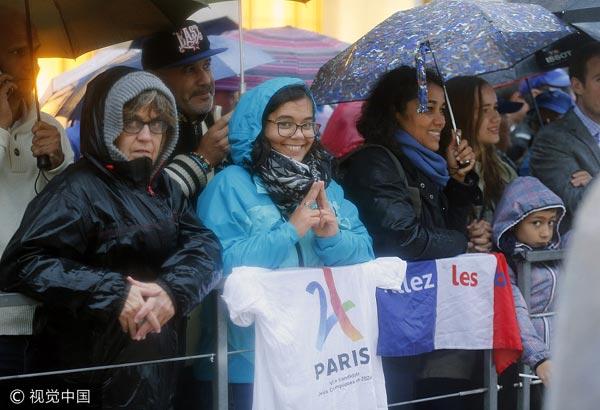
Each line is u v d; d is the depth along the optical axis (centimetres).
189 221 340
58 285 300
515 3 448
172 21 429
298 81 371
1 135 372
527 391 420
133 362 320
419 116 413
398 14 447
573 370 154
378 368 375
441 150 441
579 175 489
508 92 638
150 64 439
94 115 319
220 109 473
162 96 329
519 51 473
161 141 334
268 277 340
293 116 362
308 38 618
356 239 369
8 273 306
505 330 406
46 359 322
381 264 374
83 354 317
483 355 413
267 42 607
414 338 383
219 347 346
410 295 385
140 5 424
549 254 421
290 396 343
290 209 364
